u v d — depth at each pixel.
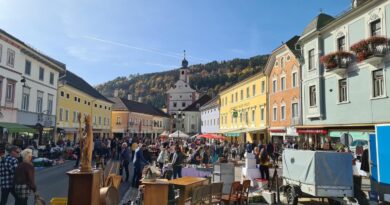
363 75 23.38
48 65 40.31
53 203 8.66
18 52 32.69
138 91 182.38
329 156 11.76
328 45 27.64
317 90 28.52
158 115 106.50
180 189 9.77
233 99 57.34
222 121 64.25
